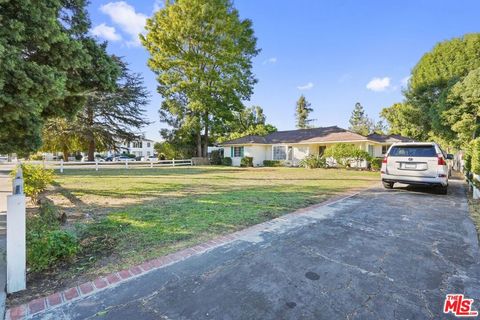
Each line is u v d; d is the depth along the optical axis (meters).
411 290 2.52
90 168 20.91
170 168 21.62
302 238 3.96
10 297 2.35
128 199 7.15
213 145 33.66
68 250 3.07
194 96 25.06
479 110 17.31
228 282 2.65
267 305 2.26
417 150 7.91
